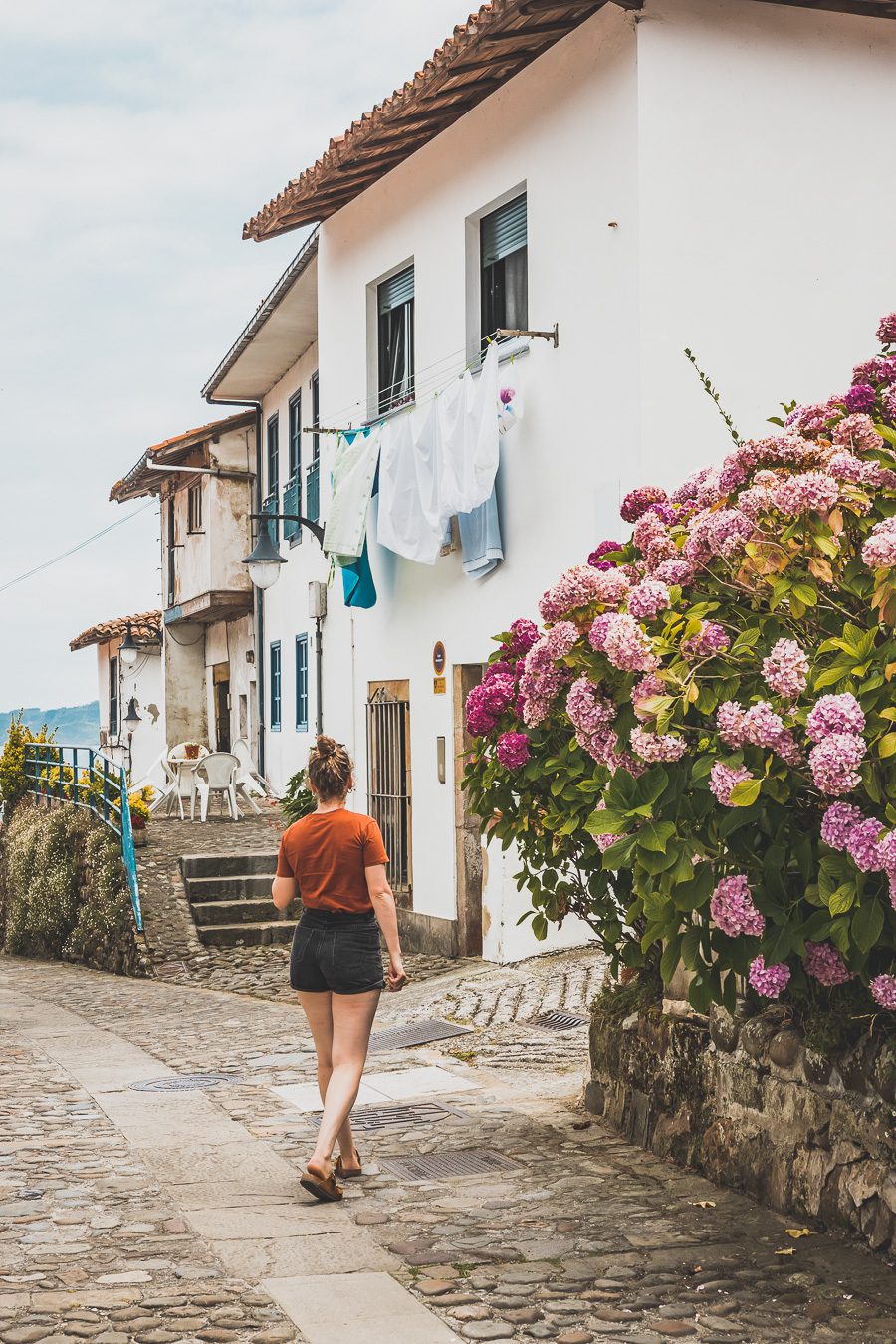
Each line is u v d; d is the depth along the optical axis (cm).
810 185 1027
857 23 1031
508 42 1094
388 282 1469
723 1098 600
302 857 623
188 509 2709
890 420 559
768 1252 507
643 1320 445
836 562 486
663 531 567
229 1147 686
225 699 2841
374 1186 609
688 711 495
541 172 1135
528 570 1164
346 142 1308
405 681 1407
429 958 1333
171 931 1548
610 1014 705
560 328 1111
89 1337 433
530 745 652
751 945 504
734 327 1016
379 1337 434
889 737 429
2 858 2180
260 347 2108
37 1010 1266
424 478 1263
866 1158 512
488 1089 796
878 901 454
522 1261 502
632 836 491
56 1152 679
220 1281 486
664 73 1005
